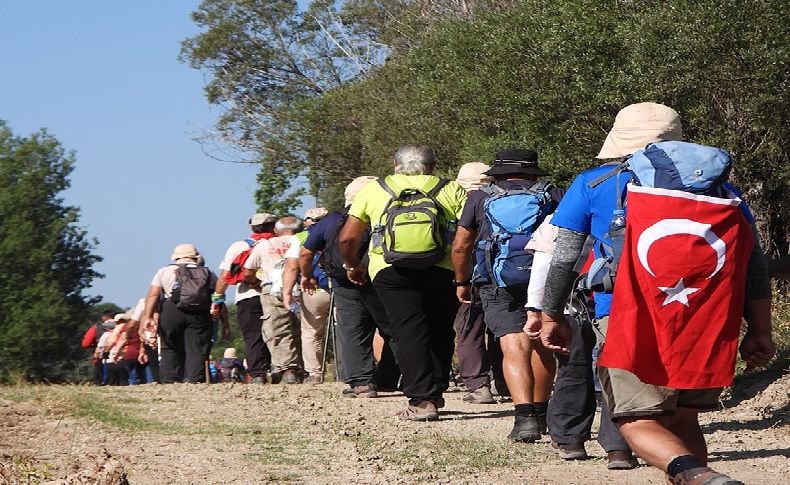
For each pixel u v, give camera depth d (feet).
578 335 50.90
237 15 346.33
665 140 34.88
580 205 33.88
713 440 57.88
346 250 67.67
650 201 31.17
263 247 97.09
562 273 34.27
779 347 79.82
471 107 147.84
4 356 337.31
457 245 60.70
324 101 257.34
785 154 119.34
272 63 344.08
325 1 330.95
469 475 48.73
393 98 211.61
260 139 298.35
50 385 90.63
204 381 100.94
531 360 57.41
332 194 263.29
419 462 51.93
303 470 50.11
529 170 58.59
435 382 66.80
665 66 115.44
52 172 366.02
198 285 99.19
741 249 31.27
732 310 31.07
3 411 66.49
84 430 60.70
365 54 301.22
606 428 48.88
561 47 127.44
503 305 57.26
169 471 48.93
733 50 112.78
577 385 51.55
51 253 355.97
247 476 48.29
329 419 67.15
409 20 218.79
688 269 30.60
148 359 111.96
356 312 80.38
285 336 96.22
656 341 30.89
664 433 31.07
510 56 136.77
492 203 57.11
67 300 363.15
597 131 127.44
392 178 65.98
